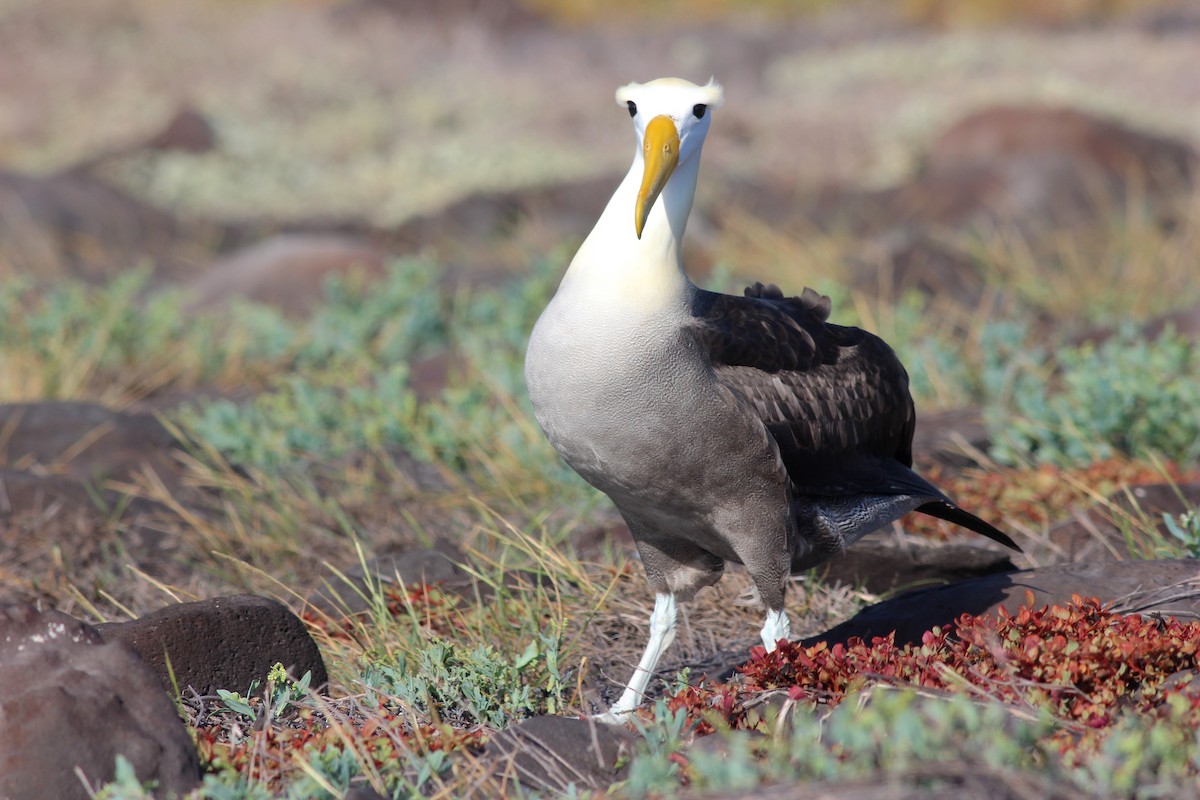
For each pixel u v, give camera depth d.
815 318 8.14
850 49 42.50
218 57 40.41
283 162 31.08
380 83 38.41
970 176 24.20
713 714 6.37
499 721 7.12
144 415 13.88
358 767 6.23
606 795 5.71
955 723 5.58
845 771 5.29
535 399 7.33
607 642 8.75
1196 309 14.88
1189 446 11.33
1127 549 9.70
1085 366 12.48
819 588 9.34
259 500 12.07
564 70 40.84
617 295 7.05
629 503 7.53
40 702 5.89
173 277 23.55
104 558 10.96
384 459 12.63
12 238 24.42
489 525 10.98
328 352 16.88
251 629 7.85
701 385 7.11
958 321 17.02
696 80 40.66
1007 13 45.84
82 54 40.16
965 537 10.30
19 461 12.69
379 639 8.58
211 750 6.45
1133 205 22.28
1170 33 41.94
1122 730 5.53
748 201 26.59
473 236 25.70
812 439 7.71
